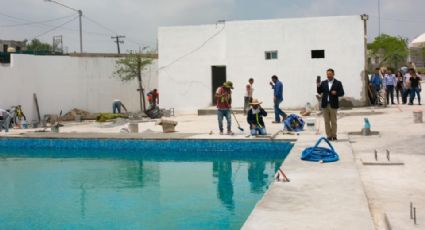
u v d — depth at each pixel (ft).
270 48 71.51
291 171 25.25
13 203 26.03
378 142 35.96
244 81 72.90
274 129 46.47
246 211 23.12
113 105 77.61
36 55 72.95
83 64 80.33
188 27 76.02
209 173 33.24
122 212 23.61
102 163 38.73
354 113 59.26
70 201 26.25
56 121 68.39
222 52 74.90
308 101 70.54
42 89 73.92
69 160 40.60
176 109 77.25
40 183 31.30
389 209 18.15
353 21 68.23
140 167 36.45
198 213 22.95
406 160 28.50
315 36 69.72
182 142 41.65
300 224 16.05
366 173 25.14
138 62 84.28
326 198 19.45
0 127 53.83
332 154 28.73
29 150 46.47
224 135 43.19
